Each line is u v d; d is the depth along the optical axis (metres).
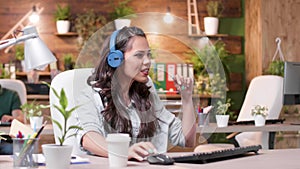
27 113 4.17
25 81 6.07
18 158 1.62
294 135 5.80
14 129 2.52
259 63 6.18
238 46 6.54
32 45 2.06
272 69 6.04
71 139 2.21
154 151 1.79
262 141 4.58
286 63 4.62
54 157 1.57
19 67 6.08
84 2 6.26
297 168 1.62
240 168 1.61
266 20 6.14
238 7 6.55
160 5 6.39
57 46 6.19
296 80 4.64
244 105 4.95
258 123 4.37
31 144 1.62
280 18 6.16
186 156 1.73
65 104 1.61
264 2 6.12
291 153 2.02
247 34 6.48
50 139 4.88
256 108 4.41
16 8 6.17
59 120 2.27
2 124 3.96
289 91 4.63
